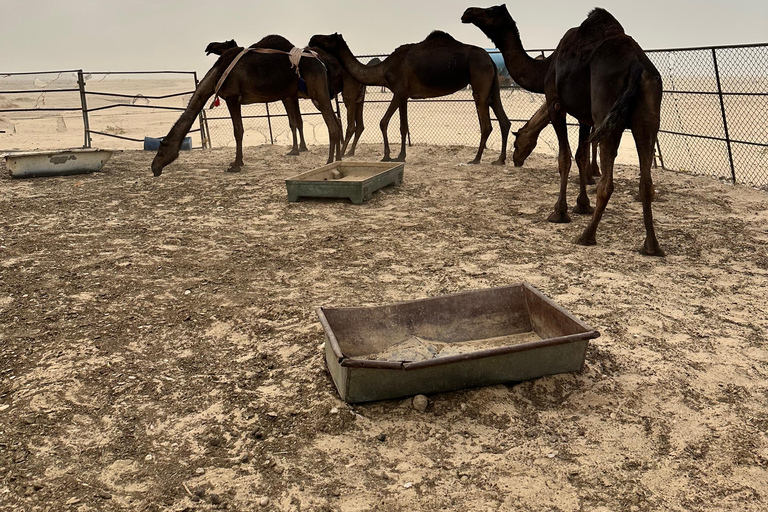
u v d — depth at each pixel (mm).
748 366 4156
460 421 3609
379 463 3273
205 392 3957
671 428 3512
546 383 3934
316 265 6273
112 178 11109
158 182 10672
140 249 6844
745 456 3254
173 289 5676
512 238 7051
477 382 3859
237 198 9281
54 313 5145
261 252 6711
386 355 4199
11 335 4742
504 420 3605
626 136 18062
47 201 9172
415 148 14258
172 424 3621
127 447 3412
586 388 3906
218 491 3074
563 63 6797
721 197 8922
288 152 13914
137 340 4684
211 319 5039
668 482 3086
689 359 4262
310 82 10953
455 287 5590
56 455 3338
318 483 3127
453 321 4562
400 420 3625
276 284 5785
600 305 5152
